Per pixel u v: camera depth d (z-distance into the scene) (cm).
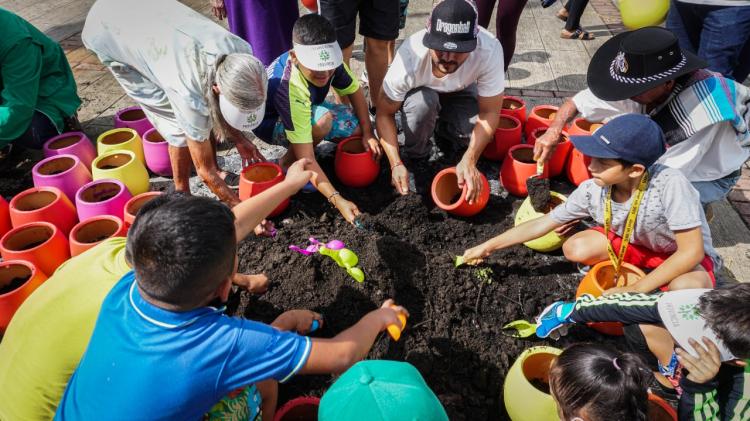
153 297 135
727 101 230
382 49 374
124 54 267
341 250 247
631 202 224
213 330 142
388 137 315
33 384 168
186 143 284
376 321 176
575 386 157
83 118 411
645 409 154
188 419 145
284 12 362
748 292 164
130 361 138
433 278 248
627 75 240
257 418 182
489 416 209
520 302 254
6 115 314
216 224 134
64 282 177
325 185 277
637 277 236
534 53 518
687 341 176
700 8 324
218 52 246
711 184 261
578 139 213
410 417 139
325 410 152
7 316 221
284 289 242
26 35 323
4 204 284
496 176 346
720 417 176
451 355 225
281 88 275
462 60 275
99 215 263
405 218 293
